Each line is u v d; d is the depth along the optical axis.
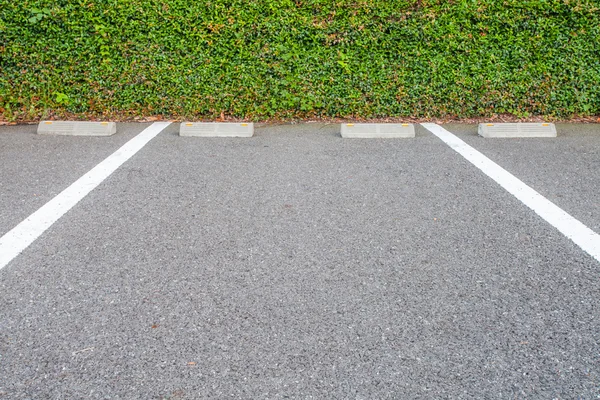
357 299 2.66
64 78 6.84
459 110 7.02
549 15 6.62
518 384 2.05
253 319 2.48
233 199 4.13
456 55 6.78
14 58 6.71
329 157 5.37
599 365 2.16
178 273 2.92
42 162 5.12
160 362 2.18
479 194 4.25
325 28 6.64
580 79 6.84
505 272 2.94
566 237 3.41
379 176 4.74
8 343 2.30
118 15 6.58
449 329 2.40
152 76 6.84
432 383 2.06
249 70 6.83
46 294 2.69
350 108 7.01
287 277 2.88
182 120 7.05
